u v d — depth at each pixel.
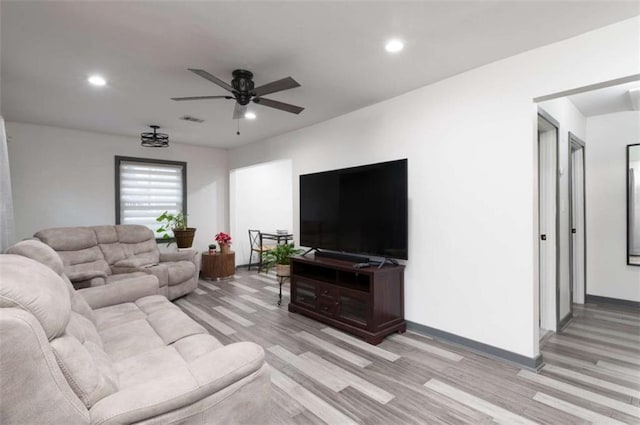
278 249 4.13
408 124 3.14
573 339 2.91
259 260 6.18
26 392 0.88
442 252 2.87
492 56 2.44
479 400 2.00
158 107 3.58
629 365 2.43
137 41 2.19
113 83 2.91
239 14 1.89
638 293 3.81
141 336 1.91
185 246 5.00
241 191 6.38
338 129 3.90
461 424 1.78
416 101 3.07
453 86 2.79
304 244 3.92
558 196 3.09
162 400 1.07
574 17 1.94
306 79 2.84
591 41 2.10
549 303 3.08
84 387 1.02
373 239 3.14
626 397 2.02
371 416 1.85
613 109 3.78
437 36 2.15
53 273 1.38
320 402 1.98
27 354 0.88
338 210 3.48
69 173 4.56
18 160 4.20
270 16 1.92
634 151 3.82
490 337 2.57
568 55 2.19
